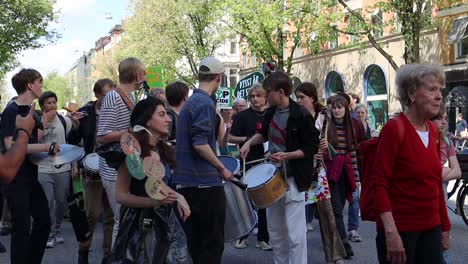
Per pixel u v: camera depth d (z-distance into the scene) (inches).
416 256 145.6
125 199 138.2
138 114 145.9
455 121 982.4
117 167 140.3
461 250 289.1
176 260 178.9
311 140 220.5
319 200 244.8
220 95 510.9
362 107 380.2
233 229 217.5
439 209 147.6
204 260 182.9
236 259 281.3
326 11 1023.6
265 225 301.1
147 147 138.3
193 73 1476.4
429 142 143.4
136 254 138.3
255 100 298.2
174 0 1380.4
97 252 298.7
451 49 985.5
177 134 186.4
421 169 140.3
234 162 217.5
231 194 216.1
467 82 974.4
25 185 213.9
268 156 222.8
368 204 145.7
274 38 1136.8
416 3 821.9
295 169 221.0
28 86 228.2
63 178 297.0
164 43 1405.0
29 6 1234.0
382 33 1127.6
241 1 1032.2
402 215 141.6
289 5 1007.6
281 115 226.7
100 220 391.5
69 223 395.5
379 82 1178.6
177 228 175.8
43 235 220.7
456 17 972.6
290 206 223.1
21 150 129.5
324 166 249.0
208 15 1321.4
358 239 312.7
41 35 1262.3
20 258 211.3
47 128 302.0
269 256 287.7
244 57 1740.9
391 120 143.6
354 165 281.9
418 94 141.1
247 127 297.7
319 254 288.5
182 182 182.5
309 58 1401.3
